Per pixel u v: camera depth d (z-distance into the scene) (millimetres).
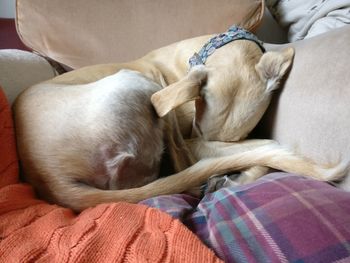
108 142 933
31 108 978
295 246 573
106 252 591
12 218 688
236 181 965
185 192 956
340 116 779
